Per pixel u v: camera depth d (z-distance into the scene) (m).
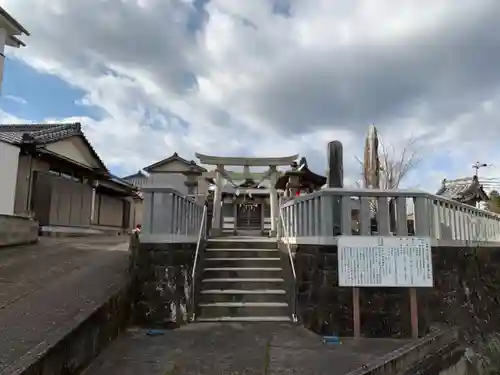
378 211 6.20
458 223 8.20
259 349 5.09
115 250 9.43
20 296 5.11
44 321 4.16
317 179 15.89
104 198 21.78
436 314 6.54
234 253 8.64
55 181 15.28
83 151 18.44
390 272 5.89
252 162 13.13
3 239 9.08
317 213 6.34
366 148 10.20
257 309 6.88
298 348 5.16
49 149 15.52
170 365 4.39
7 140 13.81
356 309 5.82
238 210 16.84
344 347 5.24
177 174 24.30
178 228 6.98
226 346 5.18
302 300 6.52
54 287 5.62
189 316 6.58
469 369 6.71
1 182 12.47
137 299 6.20
